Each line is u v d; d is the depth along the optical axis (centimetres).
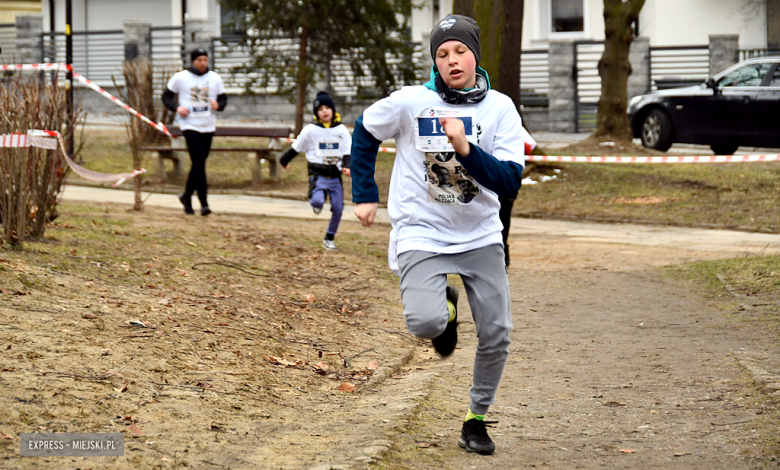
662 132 2248
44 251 834
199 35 3152
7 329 545
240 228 1266
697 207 1664
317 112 1153
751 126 2064
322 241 1248
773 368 612
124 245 961
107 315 629
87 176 1044
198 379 532
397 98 434
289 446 444
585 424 515
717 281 983
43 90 919
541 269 1124
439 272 435
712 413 525
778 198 1700
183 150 1908
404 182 444
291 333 709
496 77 1739
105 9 3778
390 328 788
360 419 507
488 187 412
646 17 3259
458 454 455
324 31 2280
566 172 1961
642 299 919
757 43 3152
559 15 3350
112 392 476
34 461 375
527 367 661
